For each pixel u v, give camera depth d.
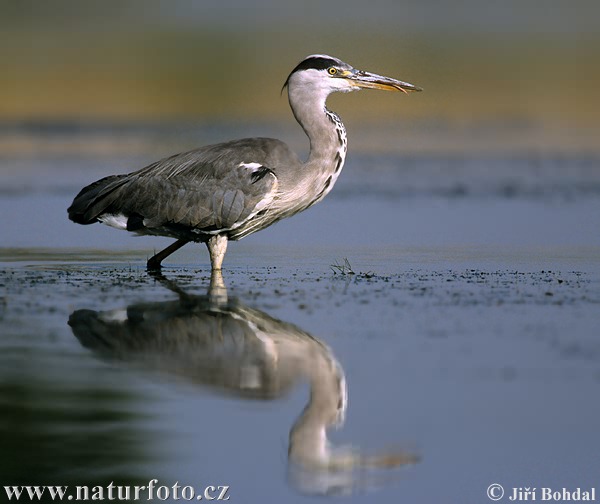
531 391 10.40
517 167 26.61
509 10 46.66
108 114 33.88
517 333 12.14
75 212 15.94
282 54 40.88
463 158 28.16
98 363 11.37
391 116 35.34
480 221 20.17
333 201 22.34
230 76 38.16
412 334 12.16
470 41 42.56
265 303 13.69
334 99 37.56
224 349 11.81
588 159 27.70
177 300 13.89
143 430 9.73
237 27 43.38
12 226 19.94
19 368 11.15
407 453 9.58
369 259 17.03
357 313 13.13
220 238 15.49
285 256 17.44
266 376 11.02
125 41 41.53
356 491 9.16
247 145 15.36
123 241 19.19
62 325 12.66
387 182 24.61
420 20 45.50
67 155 27.30
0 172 24.92
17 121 32.59
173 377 10.99
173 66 39.25
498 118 34.53
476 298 13.90
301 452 9.59
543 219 20.28
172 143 29.02
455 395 10.27
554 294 14.12
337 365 11.12
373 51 41.41
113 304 13.66
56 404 10.21
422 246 18.12
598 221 20.08
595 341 11.80
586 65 40.19
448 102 36.47
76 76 37.72
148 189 15.44
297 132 30.77
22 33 41.31
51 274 15.83
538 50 41.88
